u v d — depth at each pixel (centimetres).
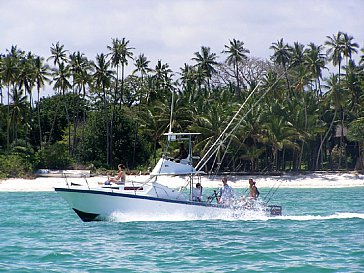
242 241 7675
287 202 16175
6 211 12794
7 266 6134
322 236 8138
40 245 7444
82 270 5950
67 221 10319
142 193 9131
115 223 9119
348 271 5853
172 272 5850
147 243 7519
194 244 7444
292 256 6669
